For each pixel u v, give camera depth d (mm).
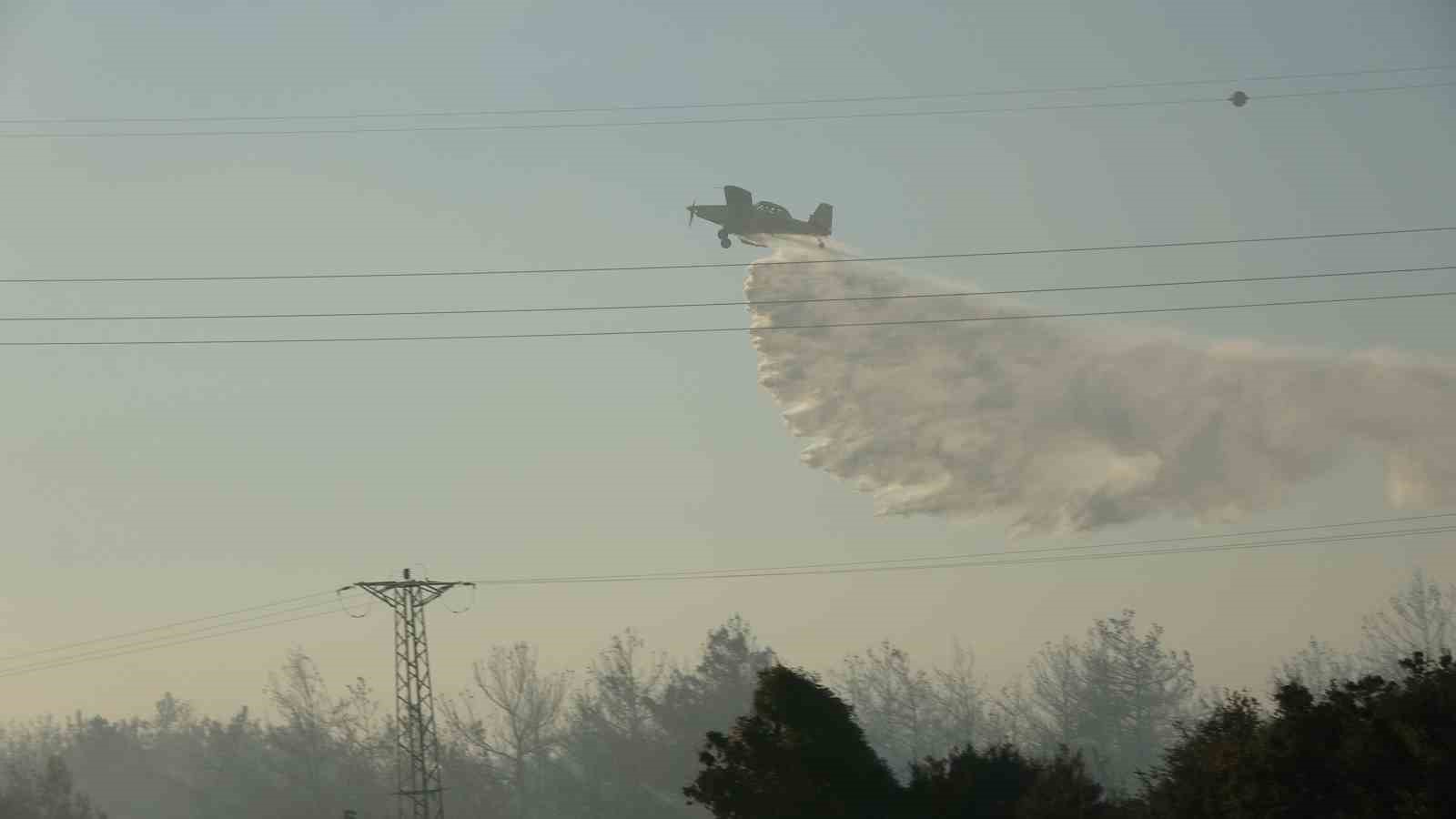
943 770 78188
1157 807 71000
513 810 186500
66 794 160625
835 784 74625
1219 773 66875
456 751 188500
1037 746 189500
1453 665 66125
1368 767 62750
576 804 181625
